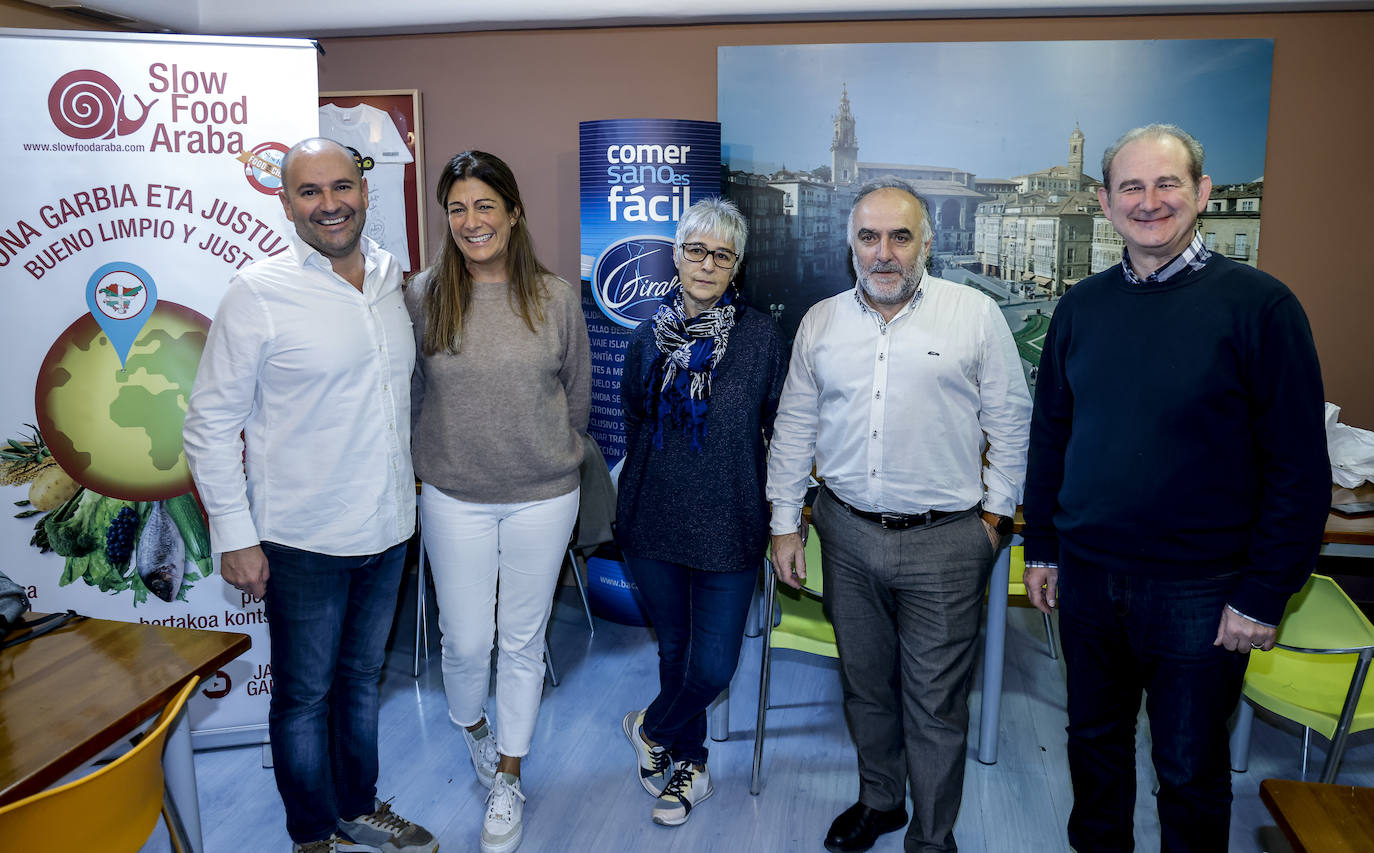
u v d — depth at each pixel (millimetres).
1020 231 3311
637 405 2061
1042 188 3275
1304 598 2254
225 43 2258
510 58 3477
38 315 2291
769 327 1958
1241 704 2422
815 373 1960
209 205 2303
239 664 2496
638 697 2904
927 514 1870
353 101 3525
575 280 3592
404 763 2523
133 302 2311
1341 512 2336
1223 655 1627
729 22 3305
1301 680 2170
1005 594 2439
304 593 1845
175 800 1560
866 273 1802
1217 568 1602
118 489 2387
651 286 3113
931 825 1954
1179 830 1716
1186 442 1571
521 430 1984
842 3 3137
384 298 1888
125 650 1539
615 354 3186
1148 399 1595
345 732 2033
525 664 2195
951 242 3359
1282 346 1486
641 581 2090
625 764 2518
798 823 2254
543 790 2391
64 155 2238
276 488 1807
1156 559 1629
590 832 2217
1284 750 2609
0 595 1584
